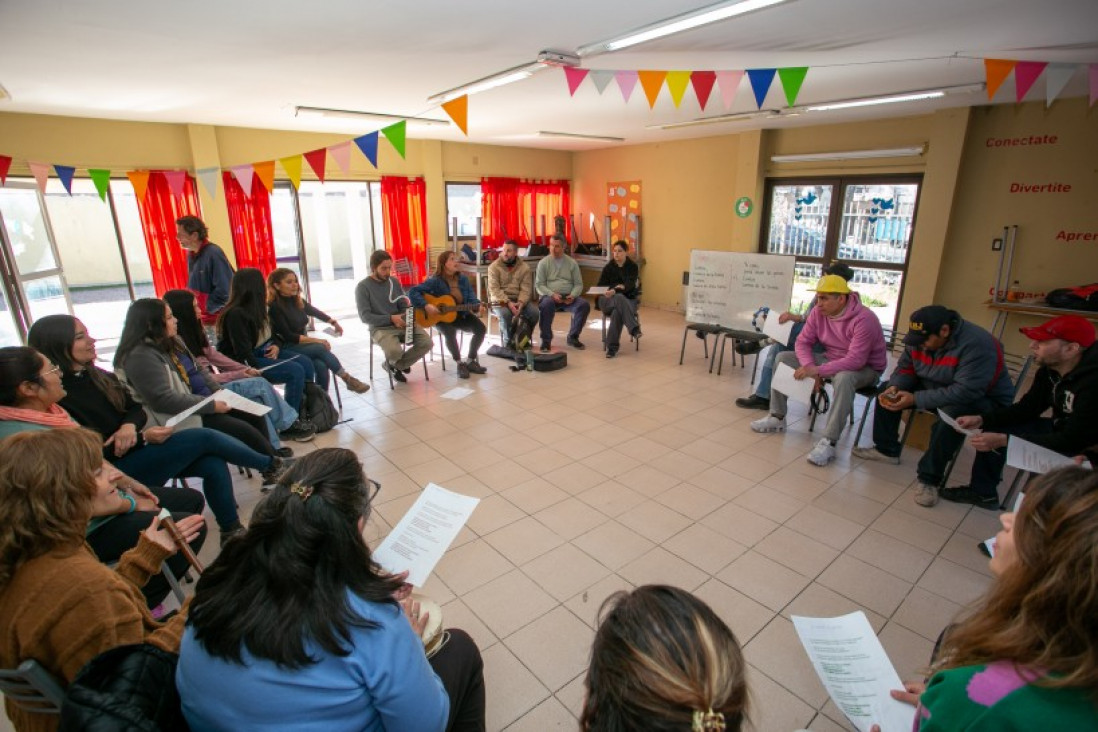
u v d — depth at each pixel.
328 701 0.83
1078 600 0.64
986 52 3.17
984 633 0.75
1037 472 2.17
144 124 5.36
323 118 5.34
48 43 2.79
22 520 0.99
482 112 5.25
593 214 8.95
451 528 1.61
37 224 4.11
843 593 2.13
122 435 2.14
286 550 0.83
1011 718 0.67
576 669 1.78
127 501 1.69
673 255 7.94
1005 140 4.97
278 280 3.91
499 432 3.69
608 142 7.89
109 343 6.16
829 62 3.43
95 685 0.81
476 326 4.93
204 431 2.30
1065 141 4.68
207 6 2.35
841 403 3.21
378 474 3.10
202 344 3.16
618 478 3.05
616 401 4.30
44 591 1.00
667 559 2.33
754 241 6.88
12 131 4.71
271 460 2.56
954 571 2.26
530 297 5.60
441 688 1.02
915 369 2.98
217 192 5.81
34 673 0.96
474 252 7.83
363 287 4.56
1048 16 2.53
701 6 2.43
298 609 0.81
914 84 4.08
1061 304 4.65
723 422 3.88
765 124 6.14
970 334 2.73
